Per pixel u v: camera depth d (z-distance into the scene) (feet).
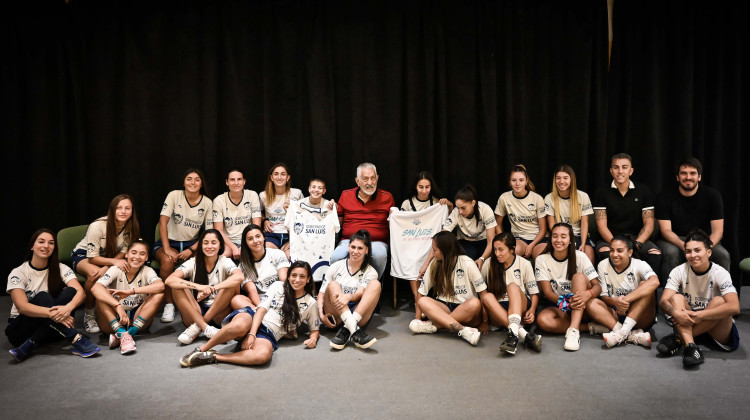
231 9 14.47
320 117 14.65
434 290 11.68
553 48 14.92
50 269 11.01
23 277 10.85
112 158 14.67
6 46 14.25
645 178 15.16
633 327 11.09
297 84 14.73
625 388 8.78
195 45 14.51
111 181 14.73
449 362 9.95
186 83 14.57
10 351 10.04
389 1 14.57
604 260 11.59
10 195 14.58
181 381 9.17
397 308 13.69
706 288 10.50
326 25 14.56
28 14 14.21
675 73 15.01
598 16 14.75
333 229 13.26
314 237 13.20
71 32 14.26
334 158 14.80
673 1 14.85
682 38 14.90
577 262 11.43
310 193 13.34
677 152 15.10
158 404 8.34
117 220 12.14
